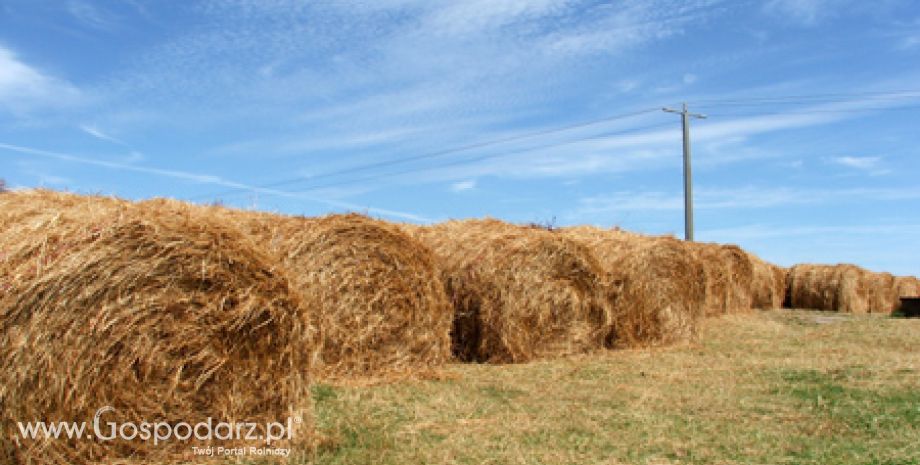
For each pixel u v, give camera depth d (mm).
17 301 4711
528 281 10133
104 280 5027
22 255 4828
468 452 5504
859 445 5887
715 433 6195
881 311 23516
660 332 12172
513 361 9953
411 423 6312
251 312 5621
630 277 11750
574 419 6586
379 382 8195
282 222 8844
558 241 10516
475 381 8445
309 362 5887
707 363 10062
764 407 7203
